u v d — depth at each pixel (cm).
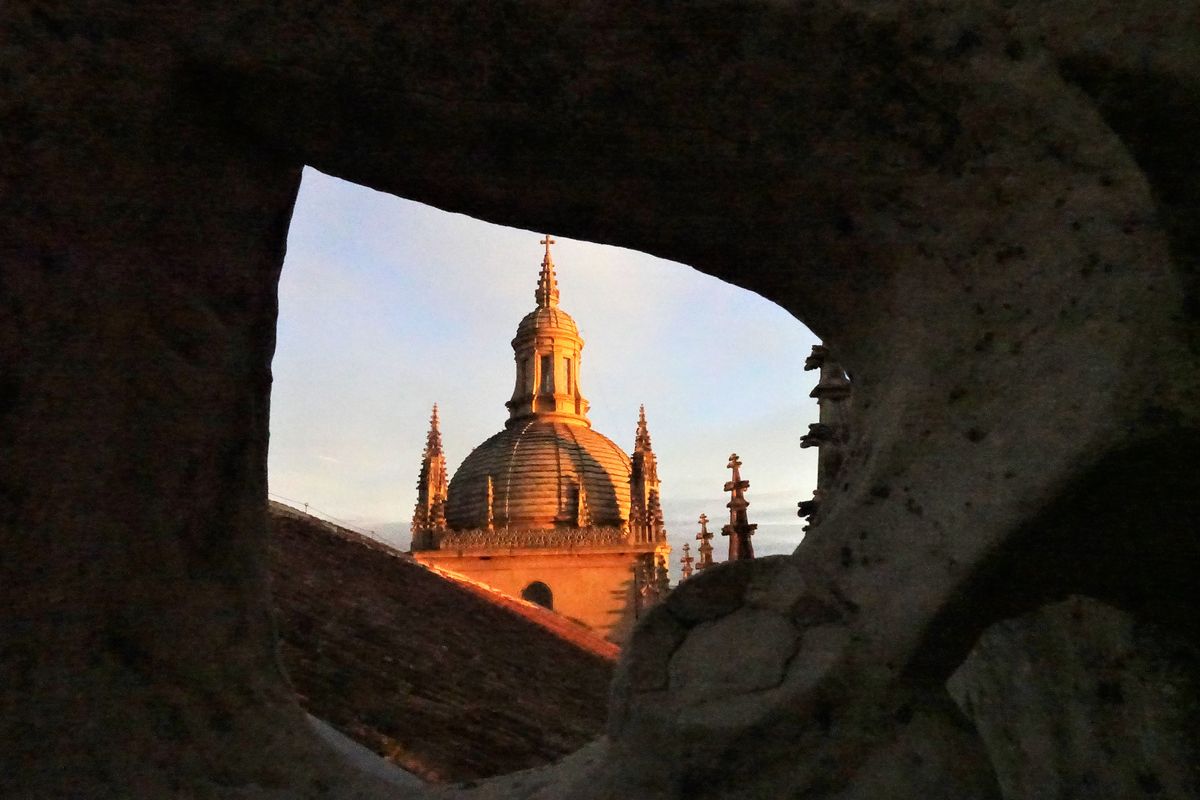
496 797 196
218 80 175
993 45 149
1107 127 147
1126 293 141
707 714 153
